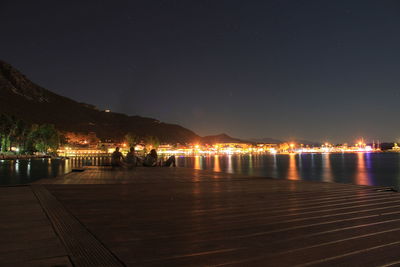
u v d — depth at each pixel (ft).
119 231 14.02
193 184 34.73
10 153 337.72
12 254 10.75
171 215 17.58
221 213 18.16
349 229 14.32
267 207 20.06
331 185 33.35
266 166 305.53
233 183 35.81
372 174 194.49
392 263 10.14
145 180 39.19
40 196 24.79
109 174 49.70
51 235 13.25
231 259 10.48
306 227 14.75
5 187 30.78
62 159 409.90
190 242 12.35
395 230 14.11
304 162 418.51
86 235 13.30
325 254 10.97
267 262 10.23
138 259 10.39
